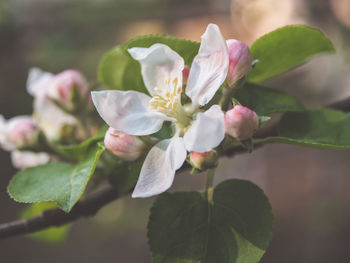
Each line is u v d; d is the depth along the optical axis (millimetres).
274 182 857
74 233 839
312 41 226
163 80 213
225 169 881
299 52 231
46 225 230
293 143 207
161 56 211
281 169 874
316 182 788
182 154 202
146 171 204
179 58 211
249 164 878
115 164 228
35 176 218
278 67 238
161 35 212
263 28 1041
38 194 210
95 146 226
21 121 264
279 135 229
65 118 272
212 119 193
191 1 1133
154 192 197
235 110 198
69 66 908
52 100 258
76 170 217
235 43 209
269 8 1012
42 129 268
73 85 256
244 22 1092
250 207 212
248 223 210
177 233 210
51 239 290
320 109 231
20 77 874
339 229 697
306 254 696
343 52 635
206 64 208
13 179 216
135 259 772
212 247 209
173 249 209
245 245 208
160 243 209
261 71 238
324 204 730
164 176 202
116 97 208
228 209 213
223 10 1143
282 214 785
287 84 780
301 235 724
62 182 213
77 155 230
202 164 199
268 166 879
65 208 204
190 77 210
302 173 849
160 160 205
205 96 206
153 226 210
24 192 212
